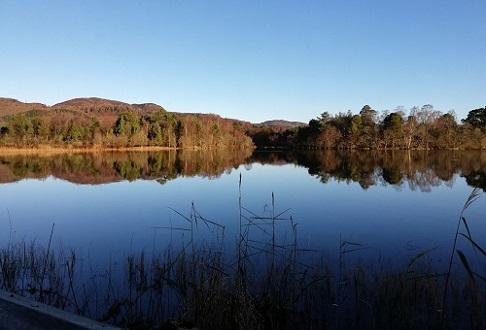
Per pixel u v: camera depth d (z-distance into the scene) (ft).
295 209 62.85
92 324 17.12
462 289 27.68
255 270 31.12
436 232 47.60
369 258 36.73
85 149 279.28
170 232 48.44
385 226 50.57
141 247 41.81
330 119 310.65
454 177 106.22
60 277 32.35
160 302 27.40
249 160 196.85
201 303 23.99
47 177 116.78
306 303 26.20
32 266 34.14
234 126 373.40
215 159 205.57
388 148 279.69
